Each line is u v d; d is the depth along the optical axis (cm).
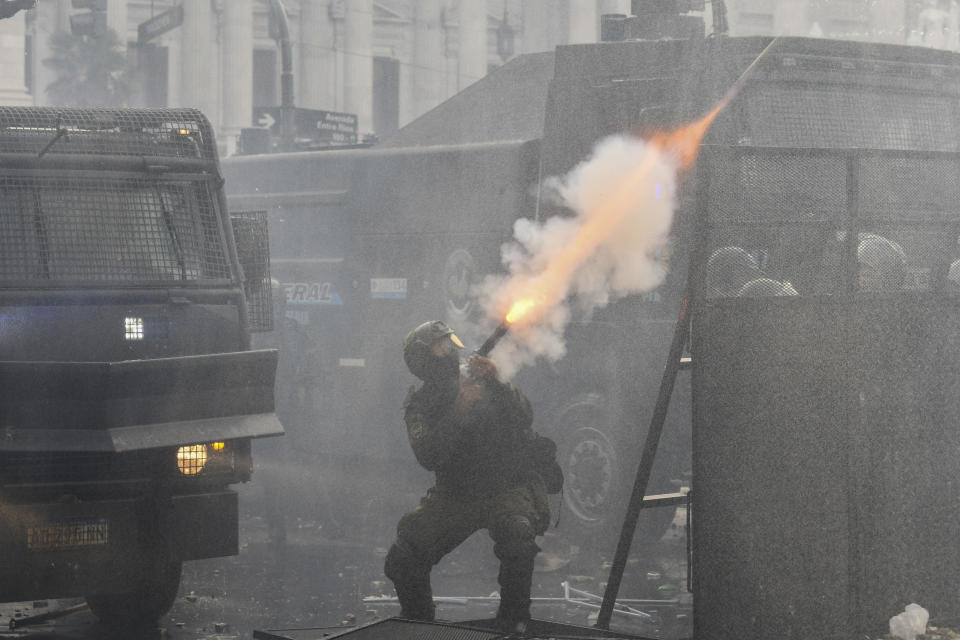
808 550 2253
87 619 2961
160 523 2638
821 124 3456
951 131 3603
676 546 3712
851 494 2295
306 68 19888
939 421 2416
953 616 2445
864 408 2314
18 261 2723
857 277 2323
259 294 3169
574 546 3694
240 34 18888
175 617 2930
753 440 2197
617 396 3591
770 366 2212
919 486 2395
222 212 2959
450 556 3559
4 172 2759
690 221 3462
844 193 2325
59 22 18212
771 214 2244
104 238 2808
